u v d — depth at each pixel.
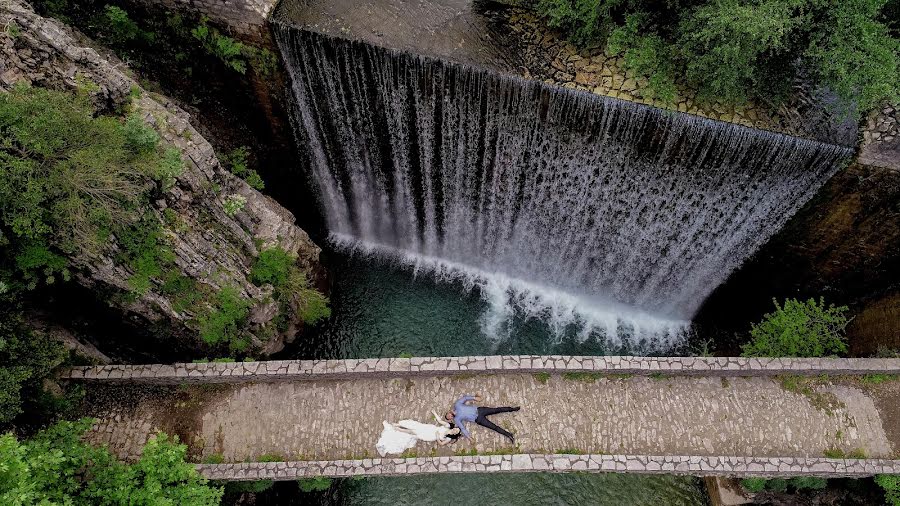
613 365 17.09
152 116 15.76
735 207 18.66
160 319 17.17
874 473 16.17
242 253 18.22
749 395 17.20
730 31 14.98
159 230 15.55
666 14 17.41
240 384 17.17
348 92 19.55
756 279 21.05
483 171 20.48
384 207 23.66
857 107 15.69
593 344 22.31
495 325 22.55
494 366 17.03
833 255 18.92
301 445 16.47
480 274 23.97
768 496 17.83
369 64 18.52
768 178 17.48
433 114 19.28
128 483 13.52
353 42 18.02
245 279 18.17
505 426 16.67
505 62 17.89
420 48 18.08
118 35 18.50
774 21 14.12
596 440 16.56
